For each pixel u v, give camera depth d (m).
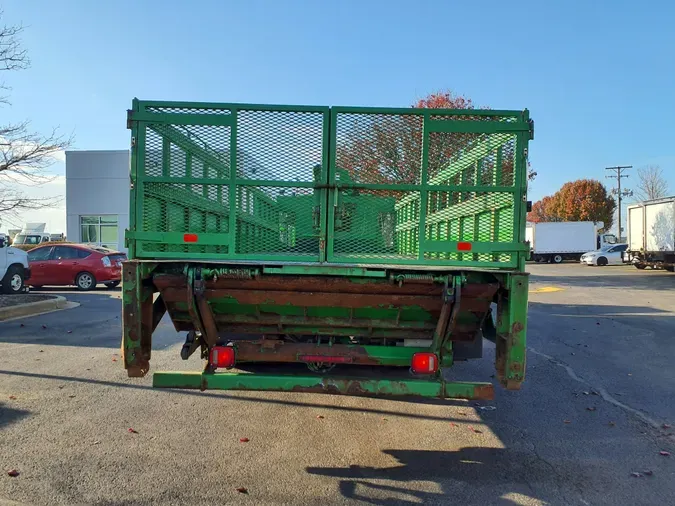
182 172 3.84
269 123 3.84
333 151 3.83
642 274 25.66
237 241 3.86
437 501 3.36
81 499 3.29
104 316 10.58
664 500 3.40
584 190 64.00
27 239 39.56
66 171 29.19
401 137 3.82
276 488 3.50
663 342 8.65
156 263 3.74
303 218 3.86
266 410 5.07
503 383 3.75
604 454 4.14
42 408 4.99
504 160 3.81
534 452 4.17
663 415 5.07
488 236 3.88
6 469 3.69
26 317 10.46
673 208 23.69
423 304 3.82
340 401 5.41
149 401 5.26
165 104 3.81
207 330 4.02
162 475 3.64
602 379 6.37
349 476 3.70
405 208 3.88
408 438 4.43
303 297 3.84
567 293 16.66
